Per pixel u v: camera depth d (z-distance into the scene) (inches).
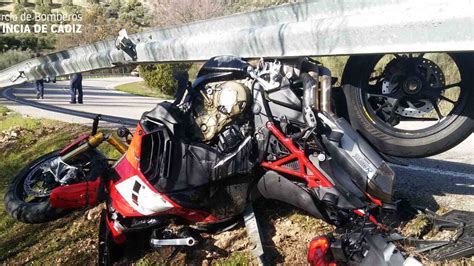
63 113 487.5
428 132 165.0
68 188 182.7
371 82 181.2
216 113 167.5
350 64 170.1
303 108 158.4
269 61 172.6
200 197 168.7
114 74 1804.9
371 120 169.8
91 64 255.4
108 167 187.2
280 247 165.9
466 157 234.4
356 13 152.7
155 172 167.6
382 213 153.6
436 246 142.7
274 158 163.2
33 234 217.3
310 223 171.3
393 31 141.2
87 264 189.9
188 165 166.7
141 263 175.8
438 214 165.8
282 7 170.7
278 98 162.1
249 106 165.2
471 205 169.9
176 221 175.5
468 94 158.7
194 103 172.4
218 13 1053.2
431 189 187.9
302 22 163.2
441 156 238.1
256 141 163.9
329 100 160.4
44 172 212.7
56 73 283.0
